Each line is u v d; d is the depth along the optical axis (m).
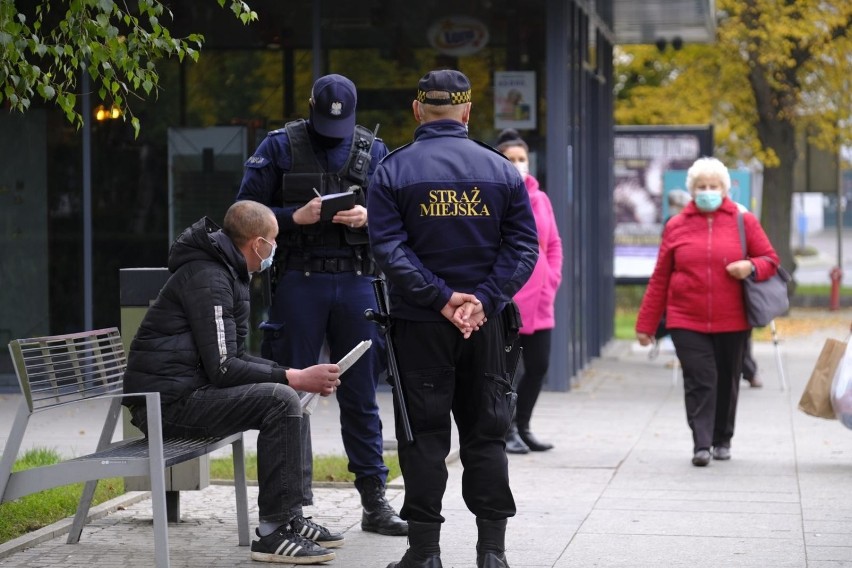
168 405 15.87
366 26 36.34
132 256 36.78
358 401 17.97
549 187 36.22
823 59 72.00
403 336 14.65
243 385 15.84
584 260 41.19
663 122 75.50
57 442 26.80
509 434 25.78
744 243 24.56
